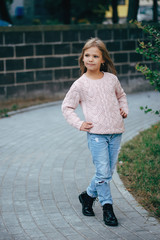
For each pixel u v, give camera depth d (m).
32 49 10.91
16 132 8.08
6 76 10.70
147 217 4.32
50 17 27.83
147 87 12.40
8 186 5.29
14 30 10.61
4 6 17.05
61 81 11.38
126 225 4.15
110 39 11.70
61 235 3.96
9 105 10.71
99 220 4.29
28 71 10.95
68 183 5.39
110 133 4.03
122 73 11.98
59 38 11.16
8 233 4.02
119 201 4.75
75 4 22.06
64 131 8.12
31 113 9.88
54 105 10.83
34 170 5.91
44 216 4.41
